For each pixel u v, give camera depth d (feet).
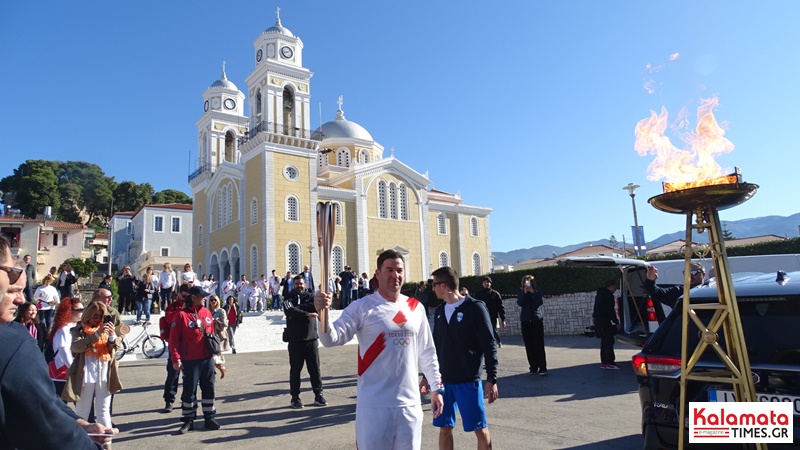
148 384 36.63
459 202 174.29
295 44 134.10
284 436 21.93
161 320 25.16
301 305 27.76
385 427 11.46
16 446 6.62
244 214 129.18
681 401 12.15
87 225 256.93
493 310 38.55
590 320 61.26
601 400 26.14
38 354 6.95
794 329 13.07
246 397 30.86
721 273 11.75
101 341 19.95
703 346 11.98
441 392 13.01
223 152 155.84
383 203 144.25
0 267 7.08
